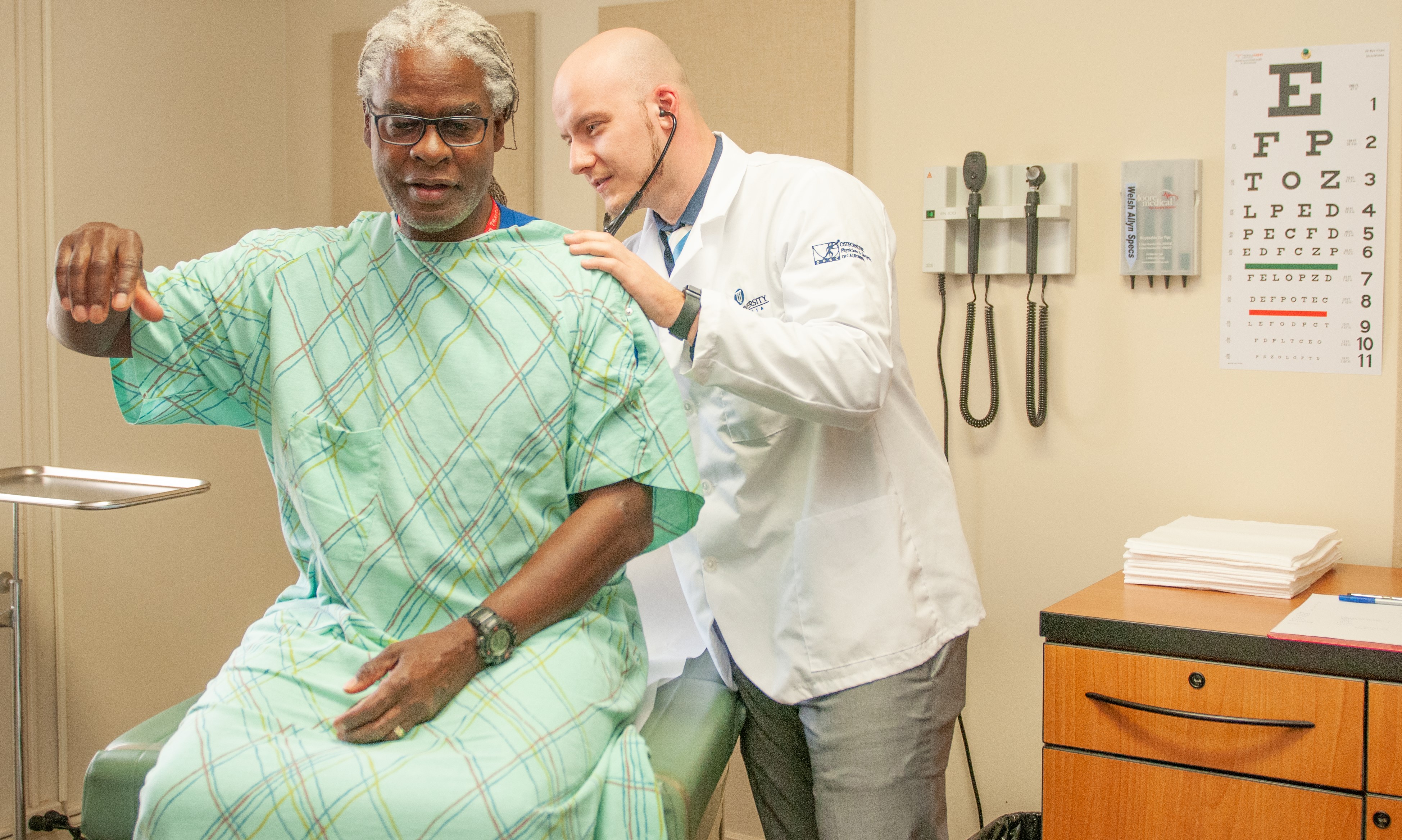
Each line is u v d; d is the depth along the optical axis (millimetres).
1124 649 1574
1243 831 1503
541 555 1115
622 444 1153
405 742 997
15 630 1963
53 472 2012
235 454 2830
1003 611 2299
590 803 1030
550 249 1229
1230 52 2045
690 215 1619
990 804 2338
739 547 1564
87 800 1177
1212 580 1754
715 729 1381
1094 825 1599
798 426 1542
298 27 2900
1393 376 1979
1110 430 2186
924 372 2326
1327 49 1984
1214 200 2076
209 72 2725
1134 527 2180
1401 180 1954
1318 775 1455
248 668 1100
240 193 2822
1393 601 1653
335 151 2850
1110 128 2139
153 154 2600
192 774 969
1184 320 2113
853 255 1444
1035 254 2137
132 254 1031
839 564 1520
